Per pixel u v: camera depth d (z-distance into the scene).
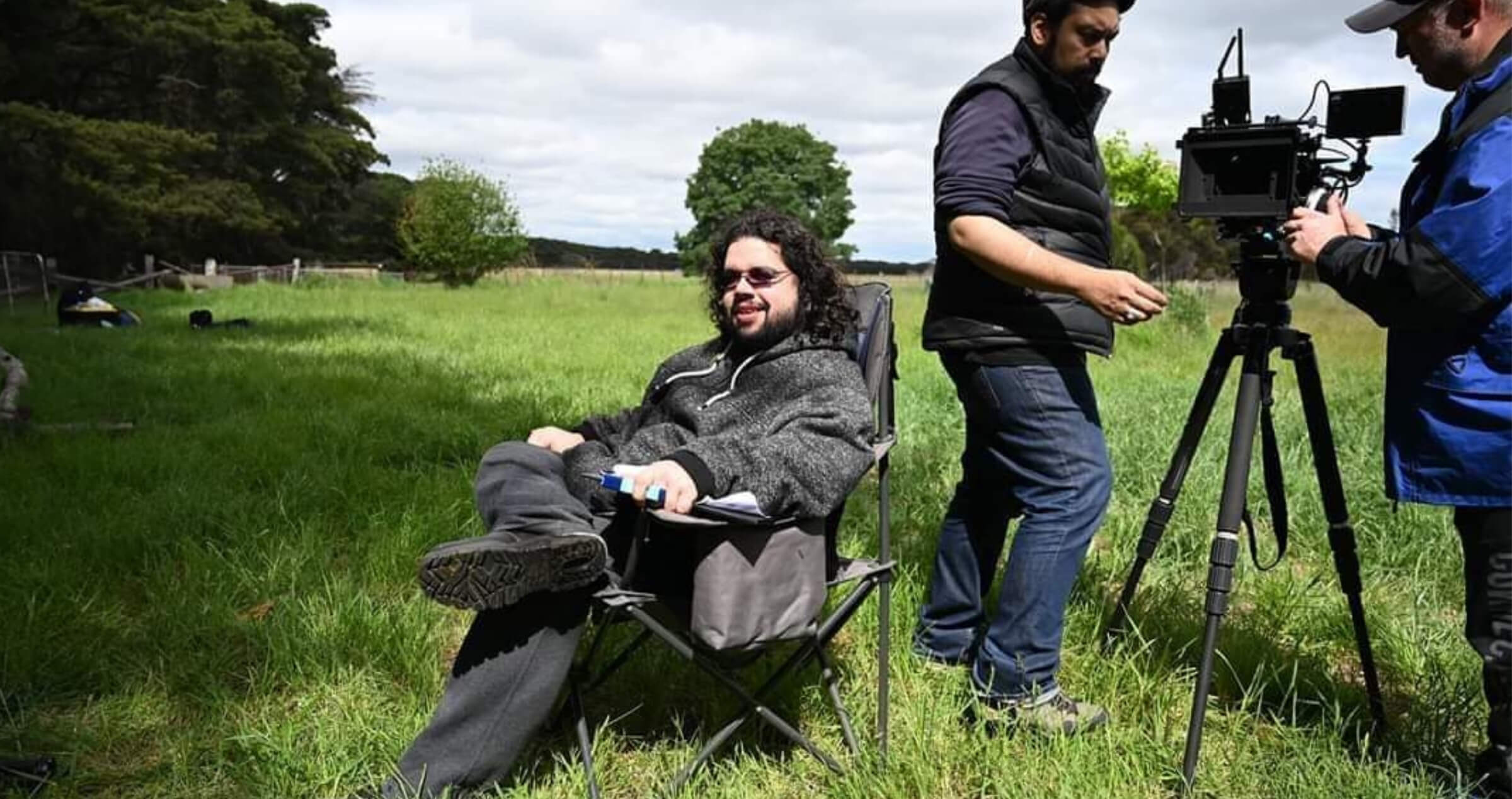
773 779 2.86
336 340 14.50
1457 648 3.62
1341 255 2.56
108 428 6.73
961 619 3.55
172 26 42.59
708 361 3.18
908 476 5.87
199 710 3.16
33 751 2.91
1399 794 2.67
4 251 35.06
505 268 45.84
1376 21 2.52
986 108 2.89
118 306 22.39
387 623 3.52
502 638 2.59
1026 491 3.15
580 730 2.73
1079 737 2.90
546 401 8.43
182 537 4.39
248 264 53.78
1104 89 3.06
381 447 6.33
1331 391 9.49
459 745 2.59
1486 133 2.42
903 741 3.00
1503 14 2.45
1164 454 6.11
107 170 35.44
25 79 34.91
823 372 2.90
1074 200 2.96
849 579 2.88
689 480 2.52
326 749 2.88
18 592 3.71
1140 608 3.87
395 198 68.00
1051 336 3.02
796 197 74.06
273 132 52.12
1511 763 2.61
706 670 2.69
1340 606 3.96
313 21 58.78
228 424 6.89
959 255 3.07
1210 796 2.78
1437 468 2.56
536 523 2.60
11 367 8.05
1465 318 2.49
